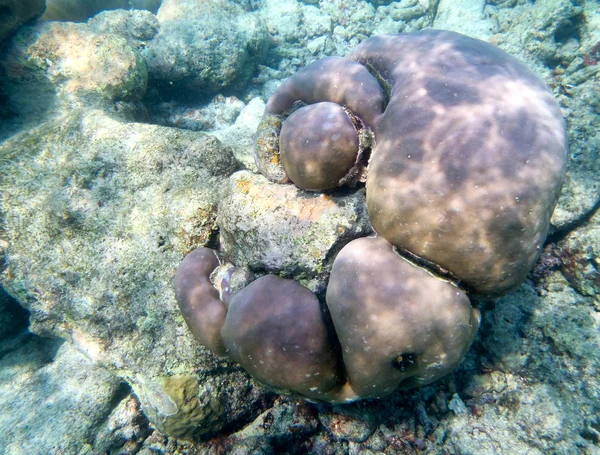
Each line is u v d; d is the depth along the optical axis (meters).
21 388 0.67
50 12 1.04
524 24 0.96
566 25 0.89
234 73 1.02
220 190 0.54
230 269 0.46
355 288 0.36
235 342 0.39
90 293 0.53
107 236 0.54
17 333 0.81
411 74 0.39
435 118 0.35
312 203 0.43
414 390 0.54
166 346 0.51
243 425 0.54
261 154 0.47
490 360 0.55
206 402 0.50
